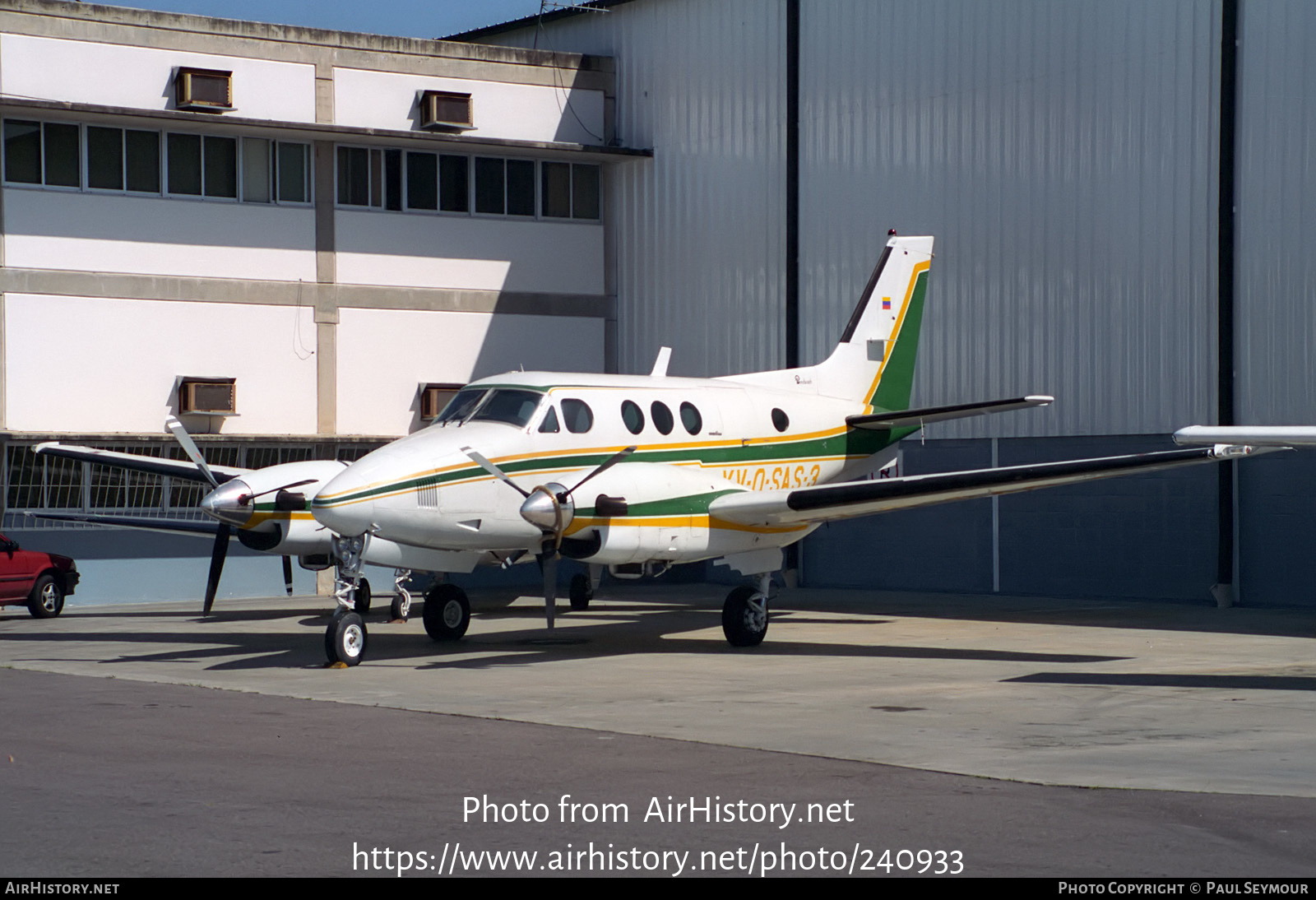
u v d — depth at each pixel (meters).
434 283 25.94
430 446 14.27
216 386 23.55
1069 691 11.81
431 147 25.69
